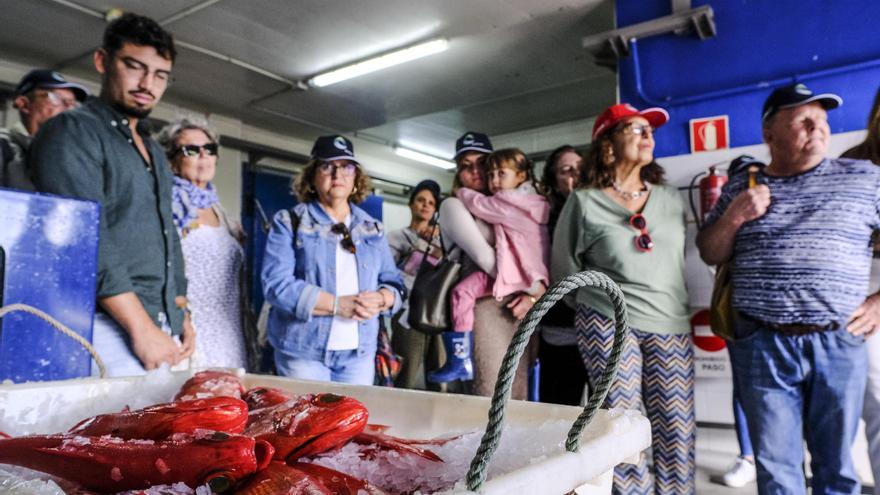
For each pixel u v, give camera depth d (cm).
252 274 639
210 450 44
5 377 96
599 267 187
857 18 247
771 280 161
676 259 183
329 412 52
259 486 43
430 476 50
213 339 206
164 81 157
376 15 395
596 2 375
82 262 107
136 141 157
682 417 176
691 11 272
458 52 459
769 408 162
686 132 279
